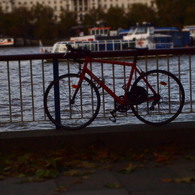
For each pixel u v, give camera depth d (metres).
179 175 9.60
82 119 12.21
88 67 12.22
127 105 12.02
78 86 12.18
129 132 11.71
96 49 73.50
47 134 11.69
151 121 12.20
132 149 11.59
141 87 12.05
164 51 12.30
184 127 11.88
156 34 92.81
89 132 11.74
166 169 10.02
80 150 11.48
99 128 12.12
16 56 12.20
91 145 11.61
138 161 10.71
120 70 12.60
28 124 16.52
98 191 8.87
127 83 12.15
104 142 11.67
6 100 21.64
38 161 10.67
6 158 11.07
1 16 199.75
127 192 8.78
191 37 106.50
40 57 12.14
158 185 9.08
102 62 12.09
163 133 11.76
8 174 10.05
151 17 184.75
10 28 198.25
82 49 12.03
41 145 11.57
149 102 12.17
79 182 9.35
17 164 10.55
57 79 12.13
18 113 19.73
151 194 8.65
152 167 10.20
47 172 9.85
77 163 10.53
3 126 16.69
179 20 179.25
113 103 13.36
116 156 10.97
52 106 12.93
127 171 9.89
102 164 10.55
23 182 9.48
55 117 12.16
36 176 9.83
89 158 10.98
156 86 12.15
